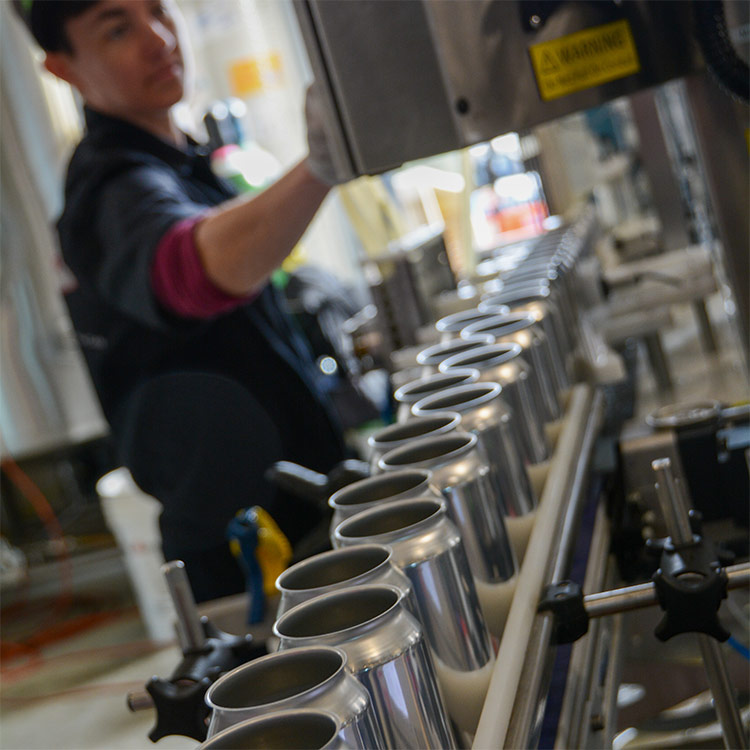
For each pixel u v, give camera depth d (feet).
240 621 3.59
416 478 2.12
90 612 13.97
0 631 13.75
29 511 14.87
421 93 2.69
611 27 2.77
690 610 2.04
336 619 1.63
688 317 7.71
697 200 7.30
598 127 9.74
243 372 5.90
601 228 7.70
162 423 5.94
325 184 4.46
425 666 1.57
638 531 3.31
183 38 6.15
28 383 13.08
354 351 6.11
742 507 3.40
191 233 4.66
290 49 14.28
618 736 4.26
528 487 2.68
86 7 5.48
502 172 10.46
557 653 2.46
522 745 1.85
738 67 2.58
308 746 1.22
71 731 10.41
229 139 8.91
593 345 4.66
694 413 3.67
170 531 6.10
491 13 2.68
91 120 5.76
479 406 2.57
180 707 2.15
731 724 2.28
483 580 2.26
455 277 6.52
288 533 5.82
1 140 12.62
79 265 5.21
